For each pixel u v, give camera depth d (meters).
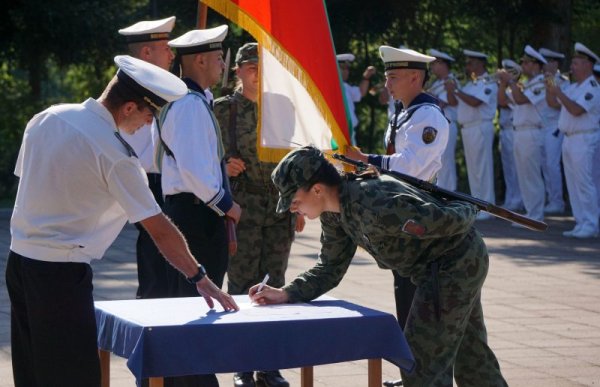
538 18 19.11
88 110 4.16
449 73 15.73
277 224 6.42
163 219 4.24
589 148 12.90
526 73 14.27
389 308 8.28
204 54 5.50
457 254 4.66
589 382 6.23
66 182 4.08
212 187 5.23
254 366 4.22
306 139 6.45
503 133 16.22
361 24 20.08
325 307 4.67
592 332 7.55
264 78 6.37
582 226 13.03
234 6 6.17
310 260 10.84
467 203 4.67
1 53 20.50
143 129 6.24
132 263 10.56
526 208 14.43
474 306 4.89
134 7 20.98
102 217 4.20
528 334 7.46
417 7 20.39
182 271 4.38
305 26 6.23
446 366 4.68
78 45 19.89
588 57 12.93
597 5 20.52
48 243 4.10
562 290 9.23
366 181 4.60
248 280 6.41
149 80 4.18
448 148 15.43
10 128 20.23
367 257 11.00
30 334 4.23
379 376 4.51
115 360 6.60
